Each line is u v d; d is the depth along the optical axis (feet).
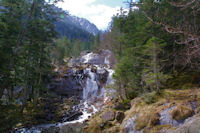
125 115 28.45
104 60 125.18
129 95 42.34
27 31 41.65
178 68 40.91
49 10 43.75
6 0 37.40
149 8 35.24
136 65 39.96
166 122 19.81
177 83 32.71
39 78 62.34
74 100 68.80
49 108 54.13
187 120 17.93
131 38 45.32
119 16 49.37
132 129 23.20
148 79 31.24
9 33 37.52
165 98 25.41
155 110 22.77
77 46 160.56
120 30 52.08
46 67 65.26
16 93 63.67
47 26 48.26
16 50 37.78
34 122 41.09
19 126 37.68
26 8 40.14
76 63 132.26
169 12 31.65
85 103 63.26
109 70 83.66
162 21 11.55
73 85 83.51
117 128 25.91
